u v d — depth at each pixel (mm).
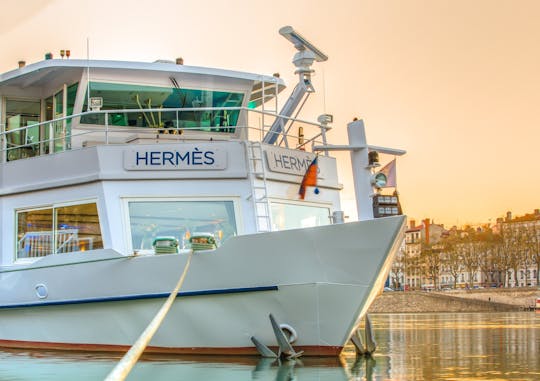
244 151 14914
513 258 159500
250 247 13094
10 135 18188
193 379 11195
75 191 15266
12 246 16297
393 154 15883
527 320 47344
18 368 12898
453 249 170125
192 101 17219
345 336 12930
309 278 12820
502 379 11758
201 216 14727
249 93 17656
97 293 14562
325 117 17016
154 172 14789
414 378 11680
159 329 13898
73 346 15203
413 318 55969
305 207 15781
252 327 13273
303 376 11516
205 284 13406
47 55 18766
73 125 16562
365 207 15047
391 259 13109
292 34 16938
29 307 15711
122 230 14594
